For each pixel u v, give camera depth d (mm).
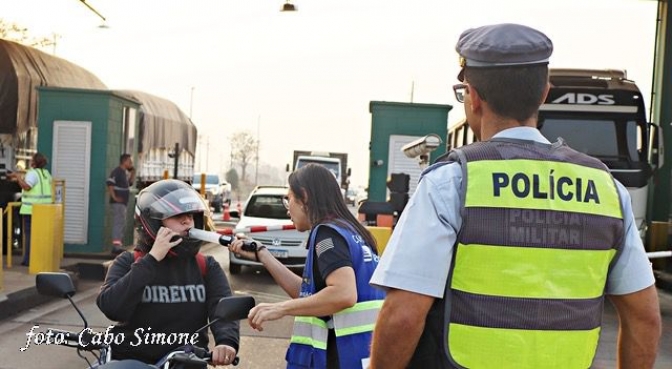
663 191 16969
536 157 2154
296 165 26578
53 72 16422
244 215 14023
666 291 13289
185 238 3475
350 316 3305
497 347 2037
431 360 2123
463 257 2072
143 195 3570
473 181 2090
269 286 12070
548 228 2076
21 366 6645
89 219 14078
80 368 6641
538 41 2162
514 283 2045
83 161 14078
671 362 7801
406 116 16422
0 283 9102
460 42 2271
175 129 25141
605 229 2162
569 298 2082
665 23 17188
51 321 8516
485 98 2217
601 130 13875
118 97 14547
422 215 2096
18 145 14758
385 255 2146
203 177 23109
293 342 3500
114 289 3342
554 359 2053
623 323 2342
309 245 3443
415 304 2053
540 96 2203
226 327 3473
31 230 10734
